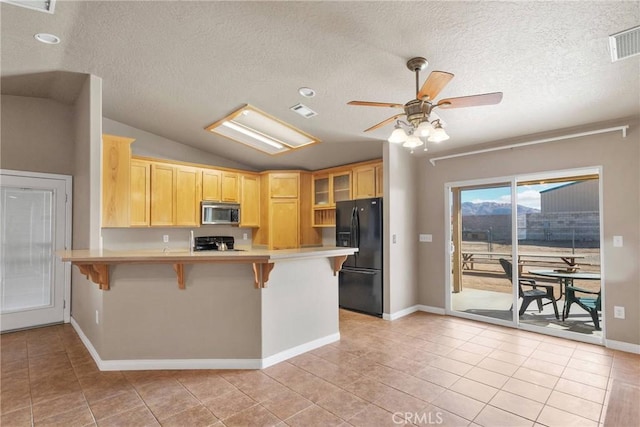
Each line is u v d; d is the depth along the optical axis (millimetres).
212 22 2367
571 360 3072
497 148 4156
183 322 2863
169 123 4535
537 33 2146
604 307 3451
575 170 3666
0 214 3725
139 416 2135
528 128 3770
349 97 3312
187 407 2242
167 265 2854
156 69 3076
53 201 3998
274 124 4301
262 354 2891
